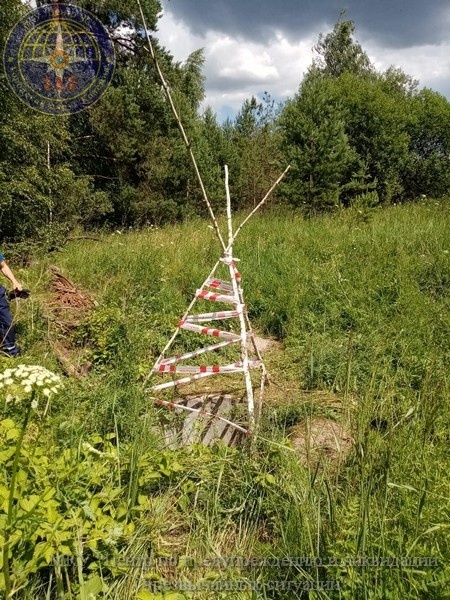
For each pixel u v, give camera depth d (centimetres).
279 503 293
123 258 805
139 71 1911
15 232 1225
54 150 1489
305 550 245
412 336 501
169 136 1988
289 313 605
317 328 569
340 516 254
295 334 571
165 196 2009
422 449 279
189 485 310
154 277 723
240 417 415
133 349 485
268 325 622
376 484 263
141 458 298
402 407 347
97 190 1827
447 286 634
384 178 2028
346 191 1838
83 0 1741
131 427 363
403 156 2062
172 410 425
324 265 716
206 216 2016
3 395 316
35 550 216
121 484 297
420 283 647
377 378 435
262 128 2580
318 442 357
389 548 226
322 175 1506
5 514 225
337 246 782
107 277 751
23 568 216
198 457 331
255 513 297
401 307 569
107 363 500
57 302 620
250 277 718
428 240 762
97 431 360
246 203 2217
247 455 335
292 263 748
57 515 231
